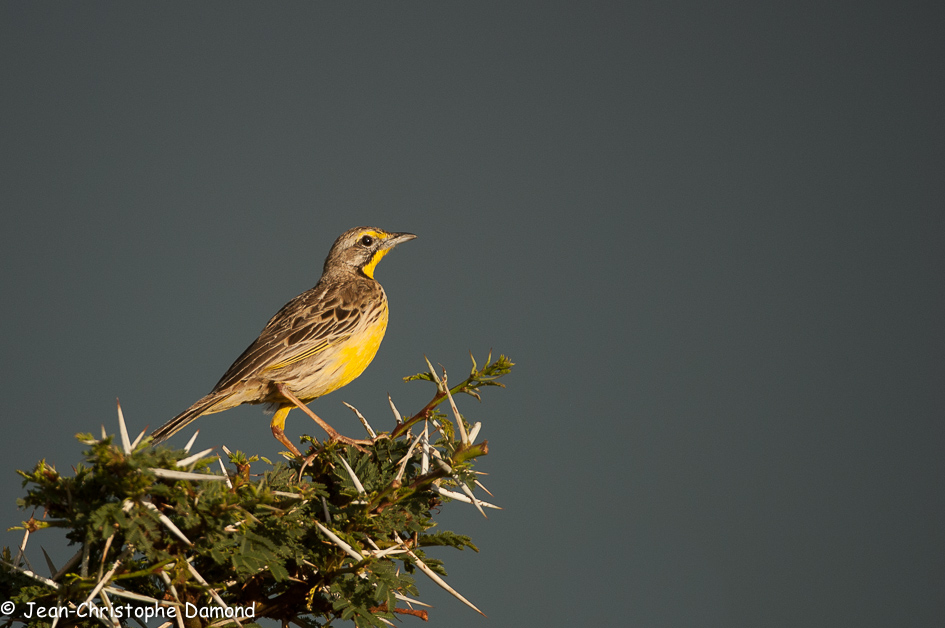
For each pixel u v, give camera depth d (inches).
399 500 334.3
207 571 333.7
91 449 271.4
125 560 300.2
